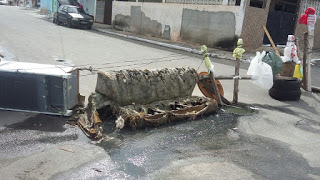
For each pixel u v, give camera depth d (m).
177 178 3.76
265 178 3.94
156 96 5.77
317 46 20.53
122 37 19.83
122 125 4.84
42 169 3.70
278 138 5.35
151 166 4.00
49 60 9.75
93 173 3.71
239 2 15.30
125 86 5.34
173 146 4.64
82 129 4.83
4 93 5.07
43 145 4.27
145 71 5.70
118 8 23.83
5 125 4.76
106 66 9.68
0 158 3.86
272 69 7.22
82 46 13.47
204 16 17.08
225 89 8.47
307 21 8.56
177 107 5.89
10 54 10.02
